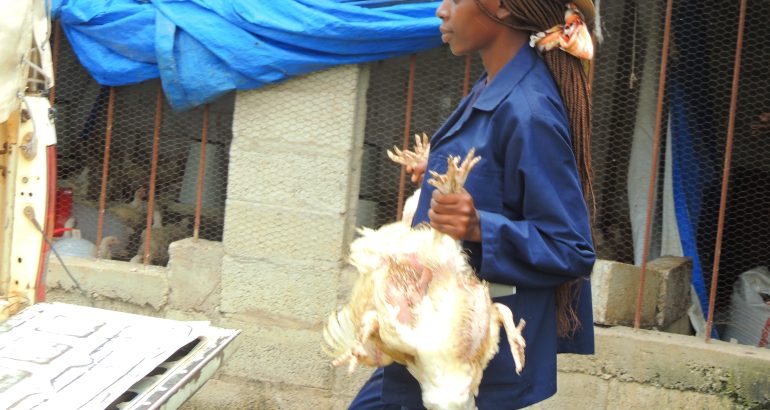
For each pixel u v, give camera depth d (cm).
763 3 554
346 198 473
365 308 230
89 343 269
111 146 552
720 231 446
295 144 473
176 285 495
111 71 481
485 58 272
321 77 467
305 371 482
